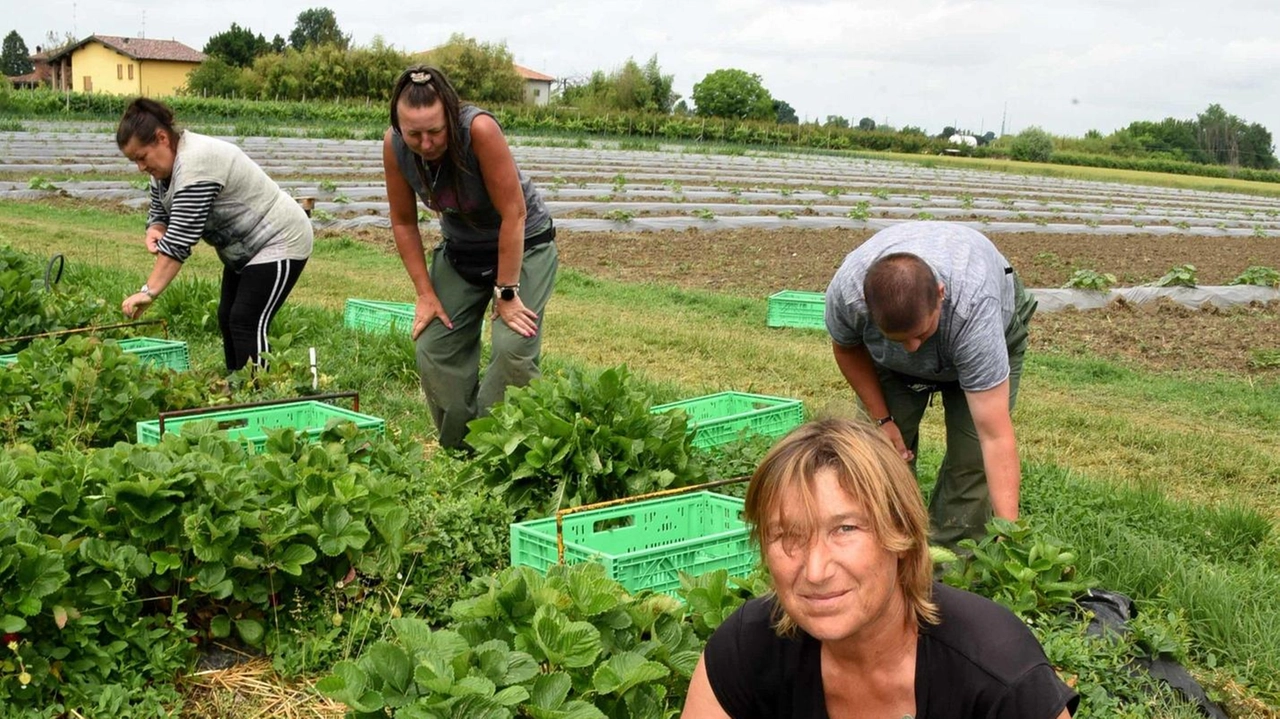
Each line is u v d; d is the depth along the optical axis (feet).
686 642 11.68
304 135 136.98
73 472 14.25
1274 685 14.06
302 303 38.70
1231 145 285.84
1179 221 99.45
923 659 7.68
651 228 70.64
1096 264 64.34
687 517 16.83
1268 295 52.19
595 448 17.33
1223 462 24.85
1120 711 12.39
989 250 15.06
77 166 91.86
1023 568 13.64
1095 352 39.60
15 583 12.35
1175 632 14.70
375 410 25.05
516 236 19.62
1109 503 20.36
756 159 155.02
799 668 8.06
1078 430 27.32
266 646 13.96
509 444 17.29
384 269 50.16
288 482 14.70
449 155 18.94
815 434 7.47
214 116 163.84
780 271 55.77
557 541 14.48
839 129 236.02
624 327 37.14
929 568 7.64
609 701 10.73
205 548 13.51
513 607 11.30
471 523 16.38
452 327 20.85
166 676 13.10
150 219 24.58
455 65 234.58
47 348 22.13
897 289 13.07
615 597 11.52
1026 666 7.51
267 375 23.39
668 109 258.57
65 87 302.86
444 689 9.67
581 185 95.91
